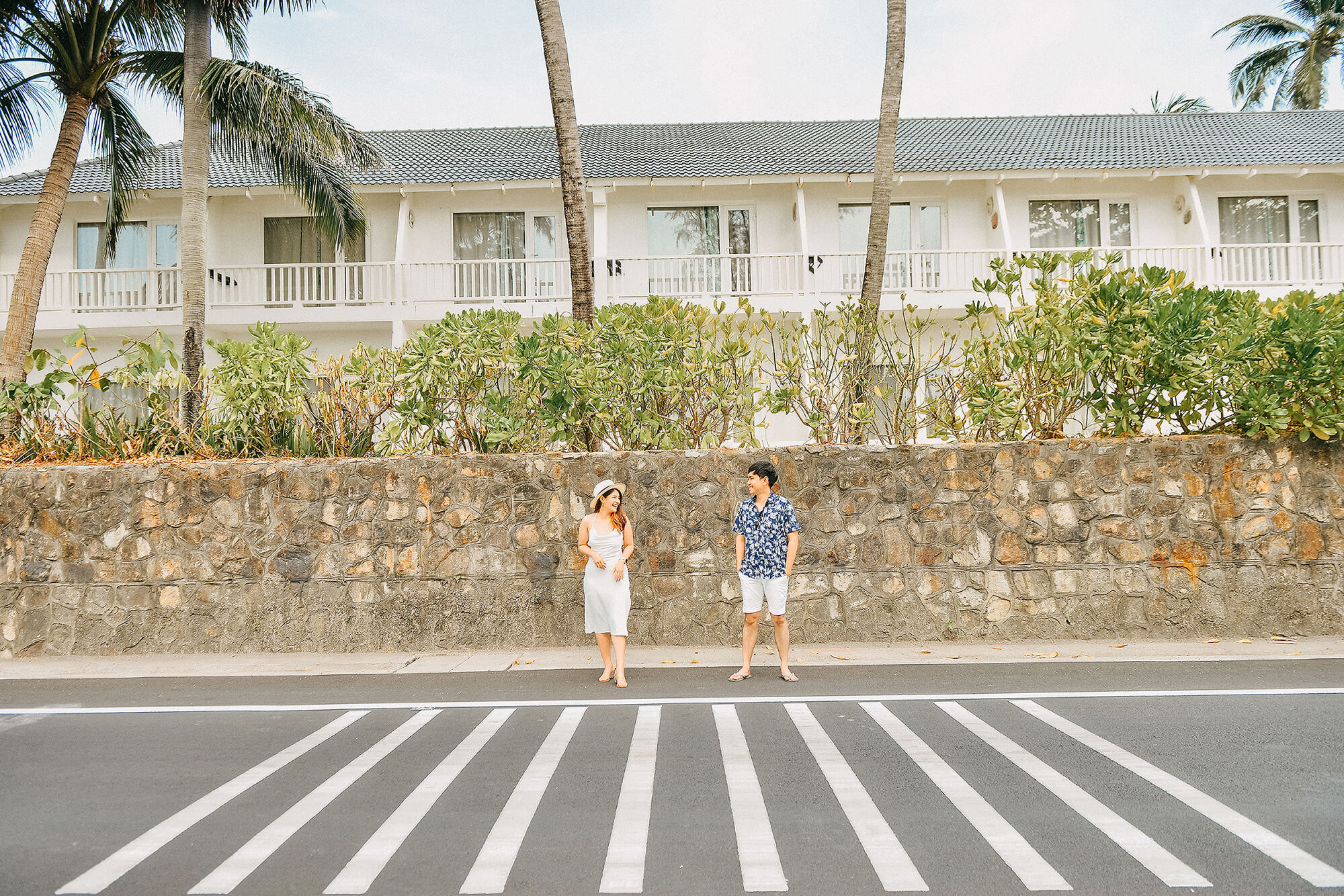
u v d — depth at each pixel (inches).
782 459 344.2
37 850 147.6
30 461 368.2
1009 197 757.3
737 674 282.4
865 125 927.0
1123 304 346.3
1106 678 275.6
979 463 343.0
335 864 140.3
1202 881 131.5
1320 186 752.3
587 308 423.5
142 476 343.3
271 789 178.2
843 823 155.7
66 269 731.4
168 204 756.6
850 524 342.0
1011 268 368.8
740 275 731.4
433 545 341.1
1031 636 337.1
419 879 134.6
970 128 895.7
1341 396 336.2
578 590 339.6
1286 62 1341.0
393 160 793.6
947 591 339.3
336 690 274.7
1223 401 351.6
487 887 131.4
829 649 329.7
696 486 343.9
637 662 312.7
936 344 704.4
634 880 133.2
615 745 206.8
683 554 342.3
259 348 373.7
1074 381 356.5
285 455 371.2
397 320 701.9
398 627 338.6
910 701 248.4
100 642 337.4
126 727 231.1
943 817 158.2
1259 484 338.6
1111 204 762.2
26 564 340.5
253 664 318.7
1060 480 341.7
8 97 555.5
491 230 767.7
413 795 173.3
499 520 342.0
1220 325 346.6
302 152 609.3
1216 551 337.7
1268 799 166.1
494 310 371.6
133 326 705.6
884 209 469.4
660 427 362.3
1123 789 171.9
